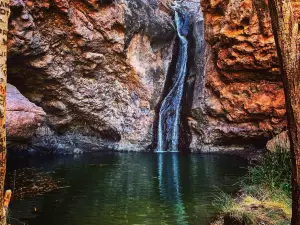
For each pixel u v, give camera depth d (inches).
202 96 534.0
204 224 209.9
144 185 307.6
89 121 555.5
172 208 241.0
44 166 393.1
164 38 600.4
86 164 413.7
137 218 219.8
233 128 499.8
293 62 138.3
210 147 530.0
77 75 516.7
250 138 494.9
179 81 607.8
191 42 611.2
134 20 545.3
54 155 486.9
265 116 471.8
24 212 226.1
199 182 320.2
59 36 474.0
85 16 498.0
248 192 270.7
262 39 430.9
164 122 580.7
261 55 438.6
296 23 139.9
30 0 430.6
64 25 474.3
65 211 230.5
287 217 201.3
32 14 437.7
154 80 583.5
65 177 335.9
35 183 306.0
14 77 463.8
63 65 492.4
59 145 514.3
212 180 327.0
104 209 236.8
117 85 561.0
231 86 493.4
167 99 599.2
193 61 590.2
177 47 624.1
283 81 141.7
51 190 284.0
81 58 508.7
